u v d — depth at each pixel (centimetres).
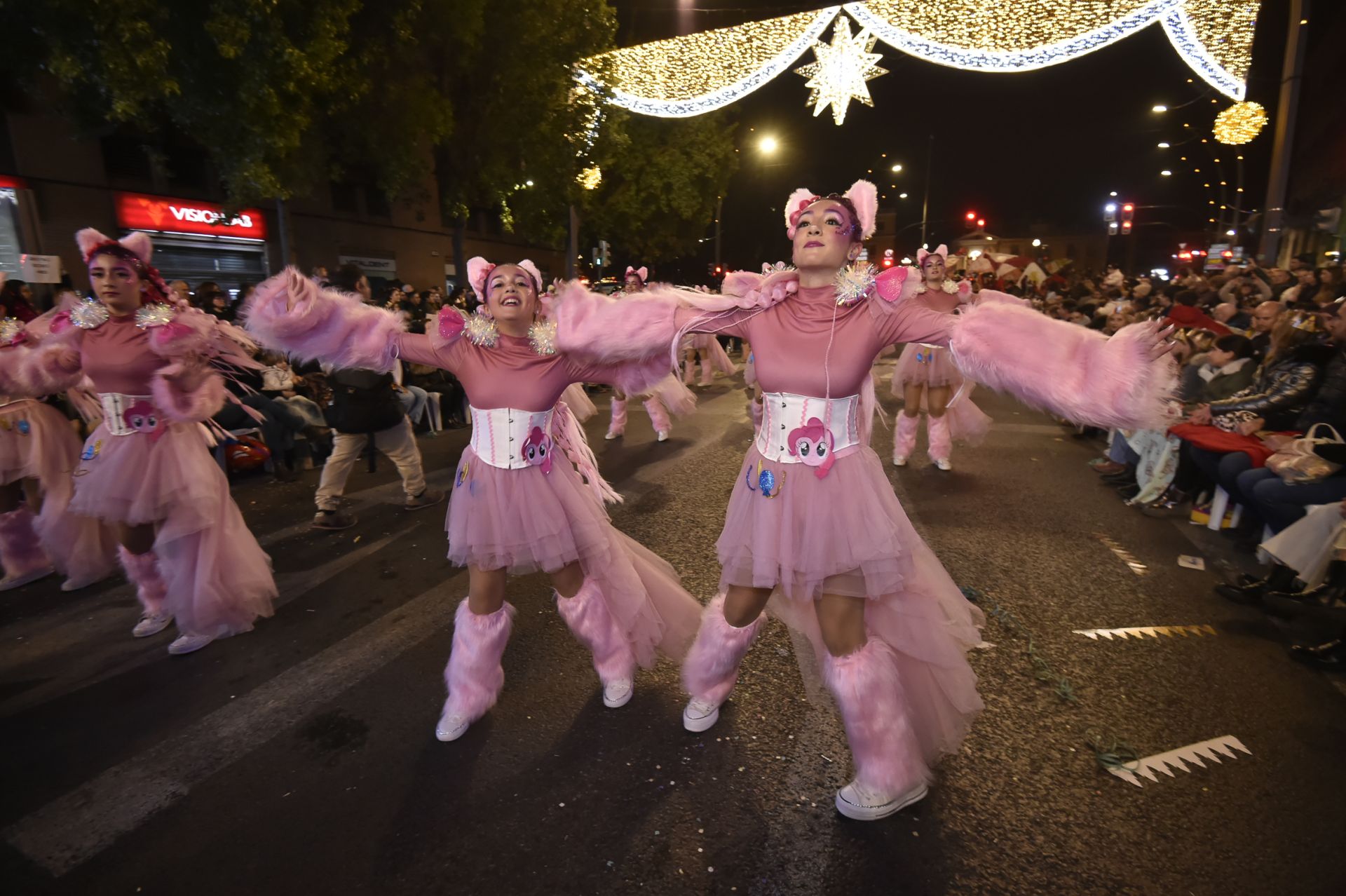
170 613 389
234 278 1773
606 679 306
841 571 223
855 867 223
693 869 223
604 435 873
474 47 1154
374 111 1093
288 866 227
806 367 227
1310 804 248
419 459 578
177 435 355
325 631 381
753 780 262
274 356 686
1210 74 842
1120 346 197
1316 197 2575
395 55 1062
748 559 240
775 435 236
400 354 278
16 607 418
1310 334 503
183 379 345
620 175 2339
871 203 234
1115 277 1315
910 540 233
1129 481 632
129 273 343
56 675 342
